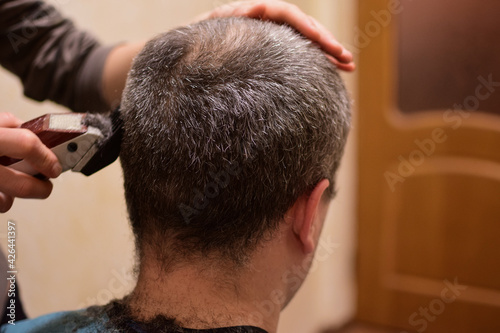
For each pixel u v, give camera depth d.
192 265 0.50
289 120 0.47
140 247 0.53
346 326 2.08
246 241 0.50
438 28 1.66
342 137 0.55
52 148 0.51
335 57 0.59
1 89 1.10
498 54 1.58
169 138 0.47
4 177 0.52
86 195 1.31
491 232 1.76
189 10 1.49
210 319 0.49
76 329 0.53
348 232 2.01
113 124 0.53
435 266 1.88
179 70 0.48
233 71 0.47
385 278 1.98
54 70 0.91
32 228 1.19
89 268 1.36
